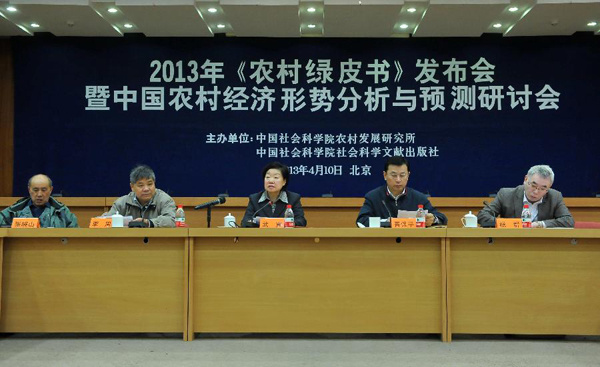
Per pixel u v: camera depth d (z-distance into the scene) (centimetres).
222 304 287
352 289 286
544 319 283
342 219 524
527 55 567
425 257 287
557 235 280
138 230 285
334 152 571
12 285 289
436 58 571
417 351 268
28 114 566
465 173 566
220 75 573
